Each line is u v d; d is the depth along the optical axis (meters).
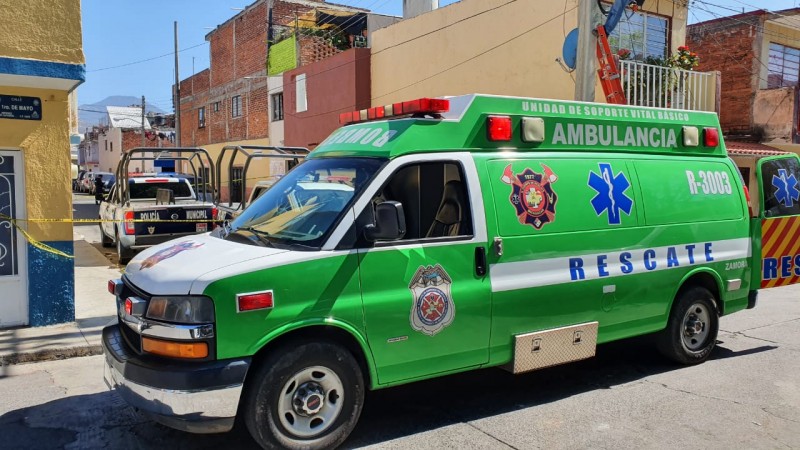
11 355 5.92
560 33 12.81
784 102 15.38
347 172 4.38
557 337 4.86
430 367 4.30
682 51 13.63
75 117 15.14
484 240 4.48
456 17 15.84
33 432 4.34
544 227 4.78
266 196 4.89
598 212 5.11
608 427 4.48
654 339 5.96
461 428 4.45
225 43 32.25
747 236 6.27
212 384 3.55
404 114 4.61
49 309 6.92
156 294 3.73
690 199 5.80
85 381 5.45
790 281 6.65
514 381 5.51
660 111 5.81
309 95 22.95
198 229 11.74
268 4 27.64
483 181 4.57
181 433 4.32
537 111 5.00
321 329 3.96
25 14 6.26
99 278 10.10
